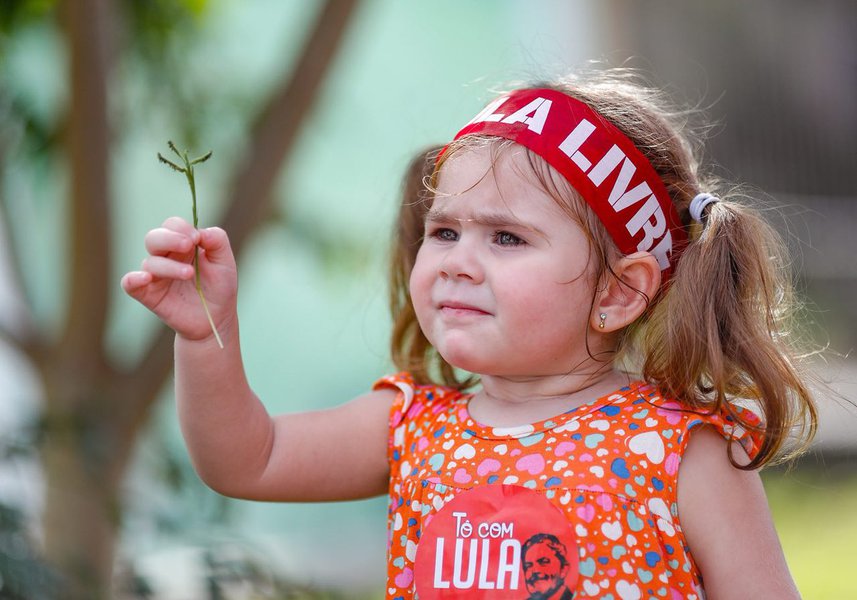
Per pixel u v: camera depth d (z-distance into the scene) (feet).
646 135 9.14
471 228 8.58
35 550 11.82
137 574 14.47
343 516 35.65
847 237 35.73
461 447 8.69
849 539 27.17
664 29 35.65
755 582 8.08
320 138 34.32
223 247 8.45
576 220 8.51
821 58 37.27
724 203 9.25
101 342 18.16
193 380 8.54
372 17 36.78
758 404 8.80
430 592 8.23
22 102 18.38
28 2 18.45
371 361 38.81
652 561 8.05
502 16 38.88
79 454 14.53
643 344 9.08
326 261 21.89
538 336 8.43
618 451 8.30
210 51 20.54
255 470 8.94
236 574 12.96
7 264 19.60
